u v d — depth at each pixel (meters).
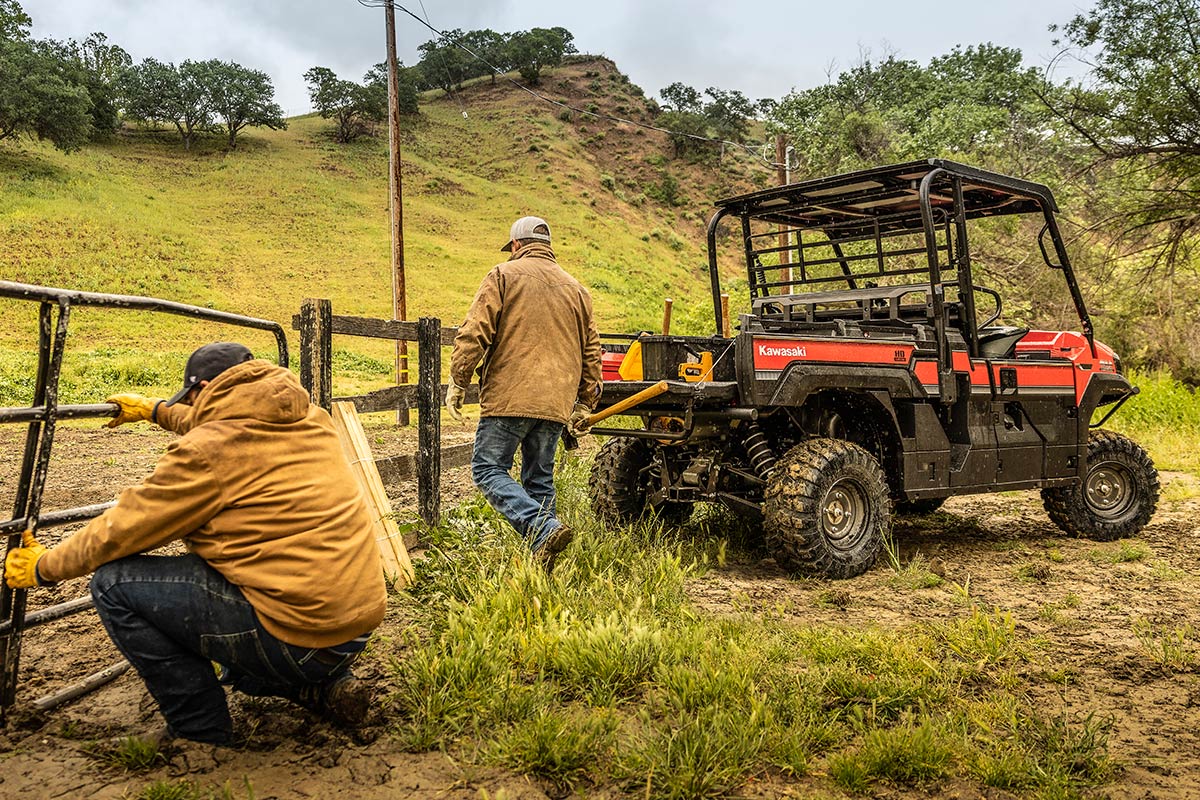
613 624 3.53
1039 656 3.92
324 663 2.79
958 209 5.96
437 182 94.44
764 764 2.79
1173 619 4.57
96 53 111.44
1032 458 6.54
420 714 3.01
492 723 2.99
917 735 2.84
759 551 5.99
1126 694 3.52
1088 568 5.83
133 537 2.54
